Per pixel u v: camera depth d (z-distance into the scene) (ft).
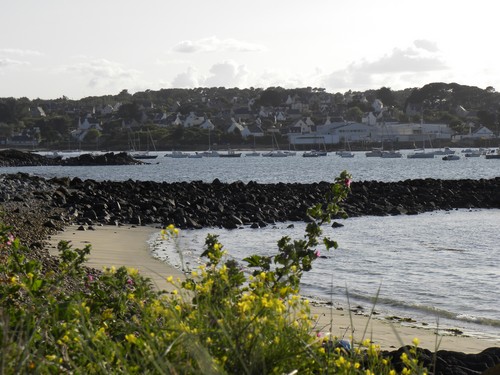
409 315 48.62
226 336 14.19
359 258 75.61
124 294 20.58
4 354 12.85
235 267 20.63
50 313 18.01
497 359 29.43
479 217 132.77
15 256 23.85
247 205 132.05
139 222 108.78
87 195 137.90
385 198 159.53
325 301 51.85
